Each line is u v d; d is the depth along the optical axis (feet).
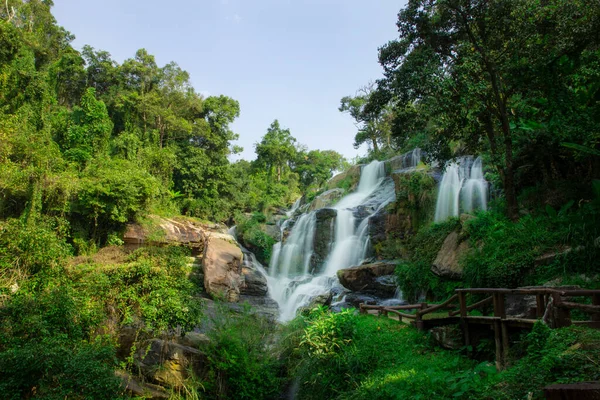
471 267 41.73
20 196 68.23
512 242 40.27
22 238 42.88
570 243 36.17
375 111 56.49
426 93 47.34
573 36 39.70
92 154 89.45
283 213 138.82
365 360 33.88
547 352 18.38
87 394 25.81
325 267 88.58
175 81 132.87
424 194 72.69
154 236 78.23
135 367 38.14
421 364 30.25
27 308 32.35
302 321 45.85
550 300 23.08
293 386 40.81
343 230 90.07
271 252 103.50
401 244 72.43
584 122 39.01
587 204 37.17
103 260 62.85
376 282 63.36
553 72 41.27
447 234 54.85
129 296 39.68
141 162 100.89
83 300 37.58
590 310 20.26
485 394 19.22
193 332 47.57
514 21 43.14
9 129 71.77
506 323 27.22
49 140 81.61
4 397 24.56
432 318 35.81
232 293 74.79
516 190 52.90
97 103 95.04
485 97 46.09
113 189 76.54
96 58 128.77
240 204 126.41
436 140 55.67
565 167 48.24
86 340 35.45
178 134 125.59
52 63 120.98
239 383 39.47
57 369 26.40
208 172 118.01
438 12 49.85
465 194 65.36
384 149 138.00
